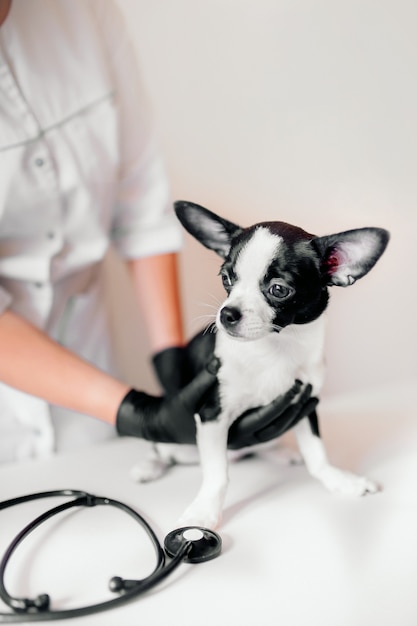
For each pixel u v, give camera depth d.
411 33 0.91
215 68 1.03
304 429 0.80
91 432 1.15
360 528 0.67
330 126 0.94
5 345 0.88
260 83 0.98
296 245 0.68
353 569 0.59
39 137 0.94
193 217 0.75
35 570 0.61
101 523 0.70
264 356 0.72
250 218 0.98
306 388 0.76
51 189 0.96
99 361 1.24
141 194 1.18
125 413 0.83
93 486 0.83
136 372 1.51
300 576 0.58
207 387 0.76
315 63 0.94
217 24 1.02
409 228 0.94
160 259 1.17
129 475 0.87
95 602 0.55
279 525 0.69
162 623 0.52
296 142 0.95
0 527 0.70
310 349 0.74
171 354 1.04
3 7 0.90
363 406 1.09
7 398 1.04
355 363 1.11
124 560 0.62
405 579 0.56
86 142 0.99
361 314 1.06
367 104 0.93
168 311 1.13
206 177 1.05
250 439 0.79
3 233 0.98
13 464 0.96
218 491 0.72
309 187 0.95
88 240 1.08
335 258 0.69
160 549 0.61
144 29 1.09
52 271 1.03
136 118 1.12
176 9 1.05
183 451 0.88
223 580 0.58
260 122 0.99
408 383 1.14
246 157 1.00
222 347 0.75
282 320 0.68
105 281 1.41
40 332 0.92
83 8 1.01
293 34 0.96
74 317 1.17
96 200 1.04
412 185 0.92
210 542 0.62
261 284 0.67
